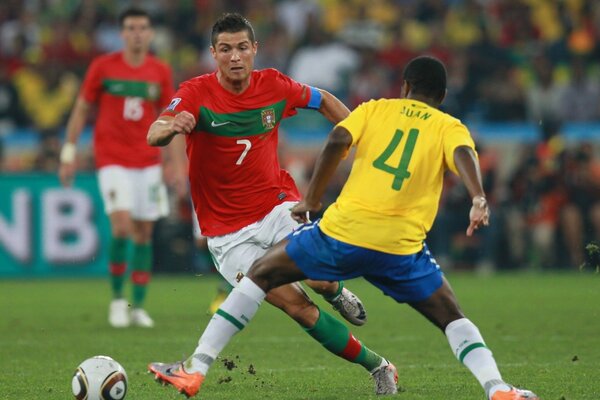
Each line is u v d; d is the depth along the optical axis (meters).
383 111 20.44
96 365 20.95
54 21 80.25
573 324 39.28
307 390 23.91
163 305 49.19
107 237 62.59
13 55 76.69
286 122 72.94
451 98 74.00
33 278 61.81
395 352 31.53
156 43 79.62
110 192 40.31
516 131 70.56
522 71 78.25
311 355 30.70
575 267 68.31
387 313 44.31
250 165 24.47
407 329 38.19
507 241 68.44
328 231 20.06
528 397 18.78
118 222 40.03
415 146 19.97
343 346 22.81
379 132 20.22
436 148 19.91
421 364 28.72
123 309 40.28
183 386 20.05
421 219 20.02
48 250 61.88
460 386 24.36
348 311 24.02
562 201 67.62
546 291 54.47
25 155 67.25
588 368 27.58
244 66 23.56
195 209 25.20
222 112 23.92
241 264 24.75
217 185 24.58
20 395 23.50
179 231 64.19
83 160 67.56
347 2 83.19
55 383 25.41
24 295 52.88
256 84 24.34
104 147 40.94
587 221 67.69
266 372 27.09
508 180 68.31
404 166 19.88
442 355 30.78
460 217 67.56
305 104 25.08
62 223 61.94
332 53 78.25
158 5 81.69
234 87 24.03
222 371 27.30
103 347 32.94
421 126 20.11
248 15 81.62
